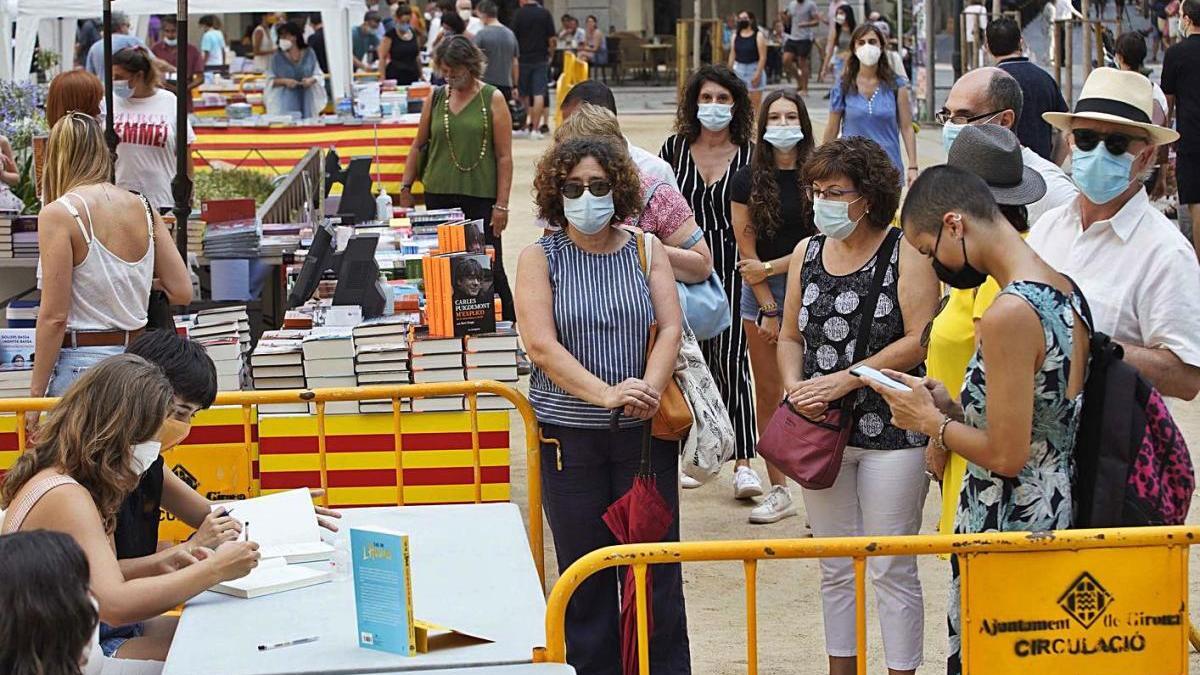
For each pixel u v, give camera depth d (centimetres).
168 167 948
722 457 507
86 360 600
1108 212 451
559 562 518
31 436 543
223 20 4153
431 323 640
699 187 730
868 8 3228
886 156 489
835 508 503
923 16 2367
